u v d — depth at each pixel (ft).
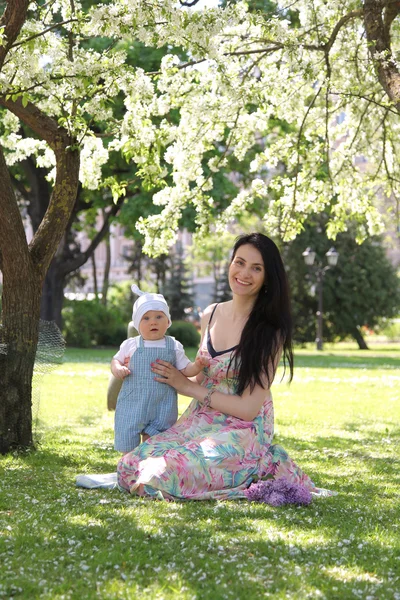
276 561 13.35
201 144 36.19
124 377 20.51
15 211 24.84
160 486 18.04
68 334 126.62
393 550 14.38
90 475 19.93
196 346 123.03
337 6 34.45
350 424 37.22
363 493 20.22
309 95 38.63
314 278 146.10
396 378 66.49
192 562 12.99
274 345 19.22
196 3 26.25
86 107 27.02
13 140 33.50
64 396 48.16
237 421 19.24
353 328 153.48
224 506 17.29
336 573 12.87
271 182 40.37
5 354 24.77
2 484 19.56
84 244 274.77
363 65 36.50
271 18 30.40
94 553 13.47
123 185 32.09
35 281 25.30
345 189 41.11
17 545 13.74
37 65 26.76
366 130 39.88
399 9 30.73
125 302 153.58
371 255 150.51
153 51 80.02
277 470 19.26
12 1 23.67
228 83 33.19
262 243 19.63
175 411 20.48
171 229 37.52
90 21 24.76
